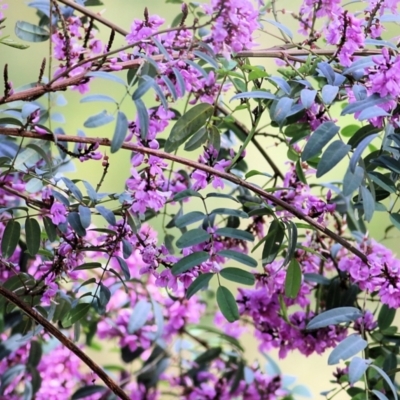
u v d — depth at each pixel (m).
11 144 1.09
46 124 1.17
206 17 1.16
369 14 1.05
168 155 0.99
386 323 1.09
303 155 0.95
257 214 1.03
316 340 1.10
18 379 1.22
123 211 1.01
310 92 0.98
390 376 1.07
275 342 1.12
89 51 1.07
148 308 1.20
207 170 0.99
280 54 1.02
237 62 1.03
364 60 1.00
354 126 1.12
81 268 1.02
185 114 0.99
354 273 1.06
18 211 1.14
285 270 1.08
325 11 1.04
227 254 1.00
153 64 0.96
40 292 1.02
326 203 1.07
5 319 1.17
